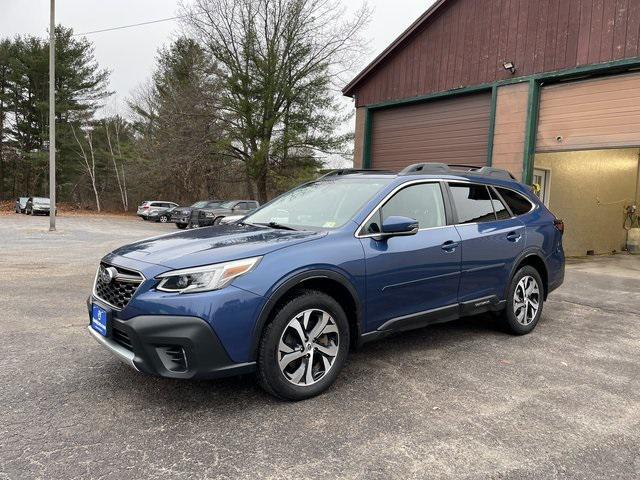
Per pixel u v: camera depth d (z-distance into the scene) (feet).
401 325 12.77
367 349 14.80
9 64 133.08
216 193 125.49
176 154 89.76
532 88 30.81
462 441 9.29
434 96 36.70
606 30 27.48
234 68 81.20
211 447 8.90
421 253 12.97
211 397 11.00
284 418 10.07
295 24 80.23
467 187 15.39
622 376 12.94
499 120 32.63
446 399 11.19
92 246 42.86
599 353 14.90
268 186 94.02
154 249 11.05
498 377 12.64
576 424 10.09
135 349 9.70
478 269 14.64
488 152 33.22
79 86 135.74
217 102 84.07
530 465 8.52
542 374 12.94
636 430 9.89
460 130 35.83
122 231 65.51
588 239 42.91
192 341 9.39
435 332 16.84
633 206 47.70
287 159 86.74
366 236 12.10
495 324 17.17
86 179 146.92
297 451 8.82
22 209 114.73
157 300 9.53
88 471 8.04
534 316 17.02
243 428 9.62
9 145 142.72
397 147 40.45
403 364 13.47
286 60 82.28
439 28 36.35
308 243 11.14
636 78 26.91
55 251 38.45
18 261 32.12
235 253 10.28
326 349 11.25
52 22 58.08
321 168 86.33
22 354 13.47
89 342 14.57
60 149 138.10
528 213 17.13
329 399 11.05
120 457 8.49
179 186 125.08
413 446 9.07
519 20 31.53
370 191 13.30
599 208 43.65
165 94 101.09
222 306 9.64
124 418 9.93
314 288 11.37
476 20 33.94
